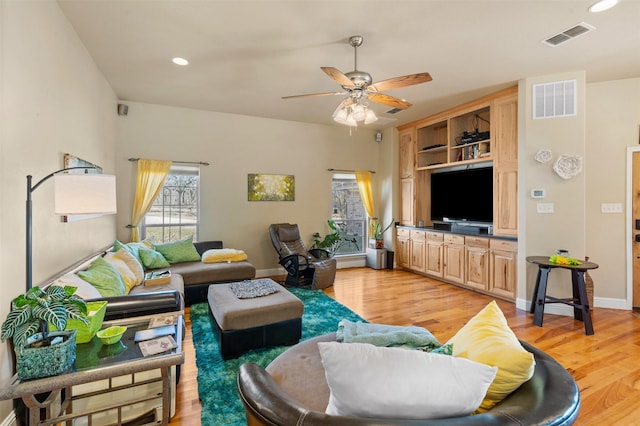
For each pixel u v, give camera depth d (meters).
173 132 4.72
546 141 3.58
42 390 1.24
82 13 2.38
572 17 2.42
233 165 5.13
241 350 2.51
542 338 2.89
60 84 2.30
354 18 2.45
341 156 6.03
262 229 5.36
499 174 4.11
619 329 3.11
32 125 1.87
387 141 6.14
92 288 2.09
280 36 2.71
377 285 4.77
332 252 5.79
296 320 2.74
